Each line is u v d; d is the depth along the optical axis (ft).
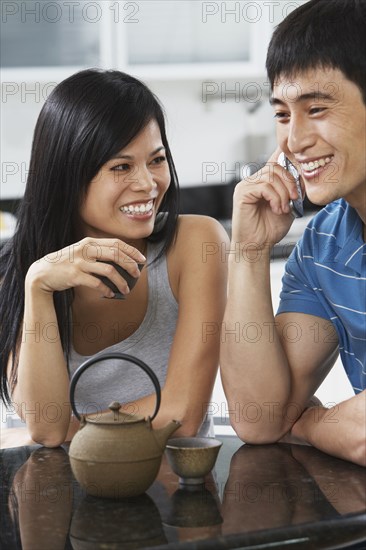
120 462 5.11
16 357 7.61
